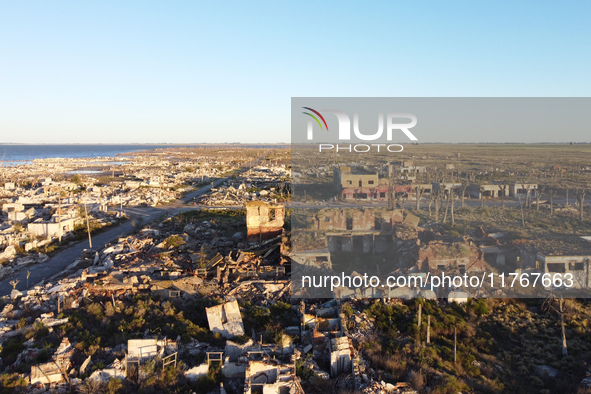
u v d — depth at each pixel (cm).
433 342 2552
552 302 2934
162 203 8325
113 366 2041
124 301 2988
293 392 1909
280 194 8788
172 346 2248
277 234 4762
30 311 2798
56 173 14612
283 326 2619
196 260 3966
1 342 2378
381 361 2283
